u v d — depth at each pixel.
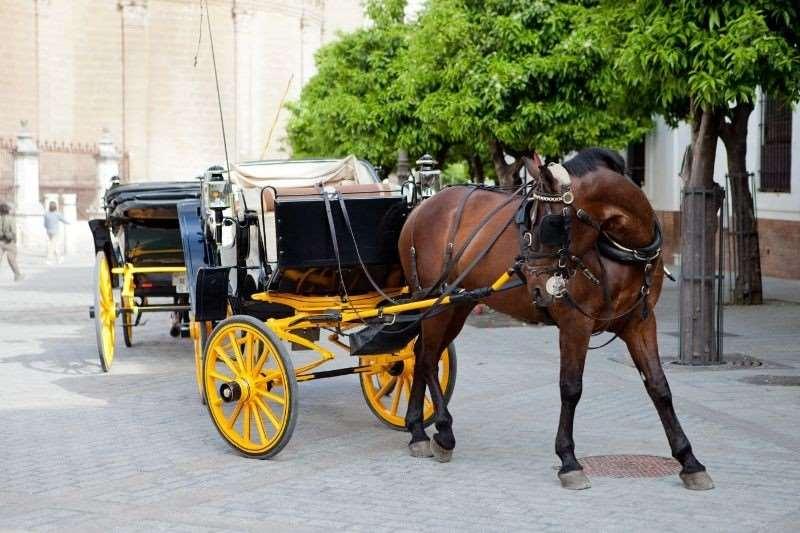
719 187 12.51
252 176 10.20
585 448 8.49
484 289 7.64
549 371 12.21
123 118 47.69
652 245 7.23
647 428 9.18
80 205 42.44
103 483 7.64
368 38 26.33
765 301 19.05
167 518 6.76
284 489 7.43
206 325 10.48
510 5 17.89
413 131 23.19
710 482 7.24
